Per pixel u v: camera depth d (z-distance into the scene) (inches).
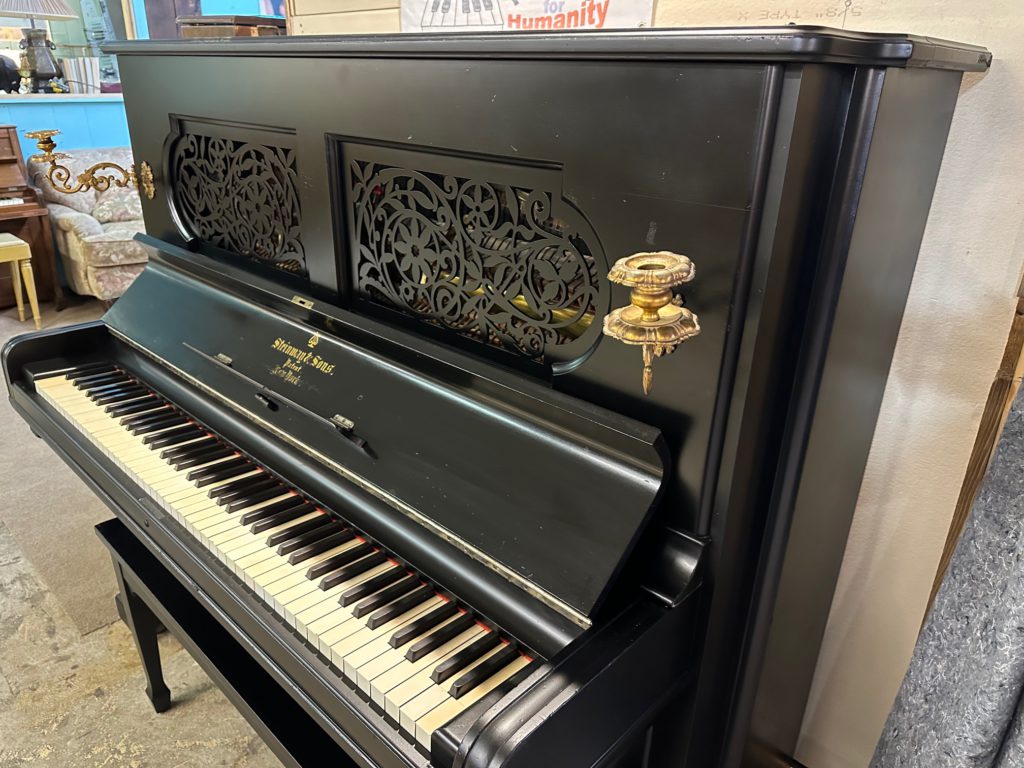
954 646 30.4
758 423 30.8
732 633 36.3
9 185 157.8
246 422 49.0
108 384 58.6
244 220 52.2
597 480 33.0
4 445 107.5
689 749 37.8
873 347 35.7
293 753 43.7
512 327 37.3
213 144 52.4
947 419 42.5
